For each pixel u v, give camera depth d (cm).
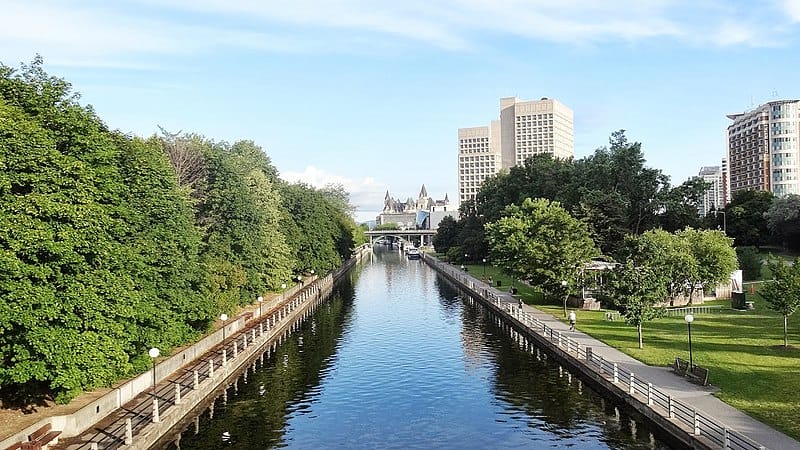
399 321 7469
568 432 3388
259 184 8756
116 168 3809
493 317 7644
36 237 2709
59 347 2819
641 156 10225
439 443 3294
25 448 2586
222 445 3291
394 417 3741
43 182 2938
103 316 3228
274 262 8081
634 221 10475
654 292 4806
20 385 3353
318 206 12025
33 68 3497
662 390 3581
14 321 2644
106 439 2969
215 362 4678
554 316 6662
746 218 13900
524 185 13188
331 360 5334
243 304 6962
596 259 9600
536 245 7112
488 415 3734
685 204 10025
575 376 4584
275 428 3566
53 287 2931
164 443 3269
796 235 12838
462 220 17925
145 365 3909
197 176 7906
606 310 7056
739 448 2630
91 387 3322
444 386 4412
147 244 4153
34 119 3203
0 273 2653
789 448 2598
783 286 4609
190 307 4684
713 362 4197
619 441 3216
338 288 11850
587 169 11006
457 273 12825
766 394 3406
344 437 3409
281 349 5847
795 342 4831
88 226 3052
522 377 4600
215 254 6638
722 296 7712
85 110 3662
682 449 2947
